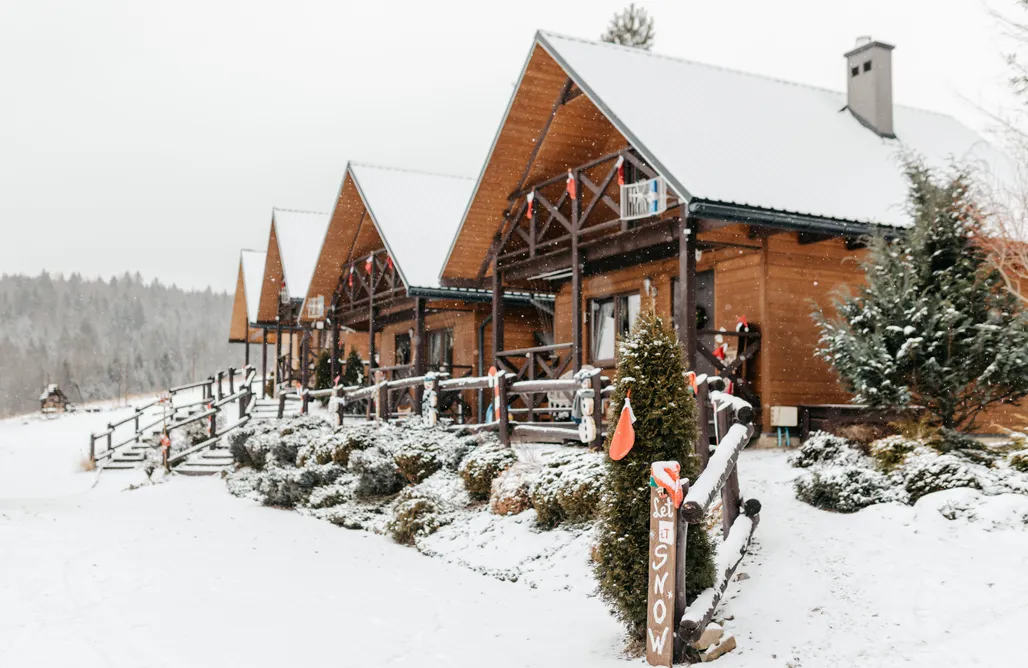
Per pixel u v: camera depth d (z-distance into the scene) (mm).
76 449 30766
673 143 14359
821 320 12578
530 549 10820
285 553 12453
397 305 25188
